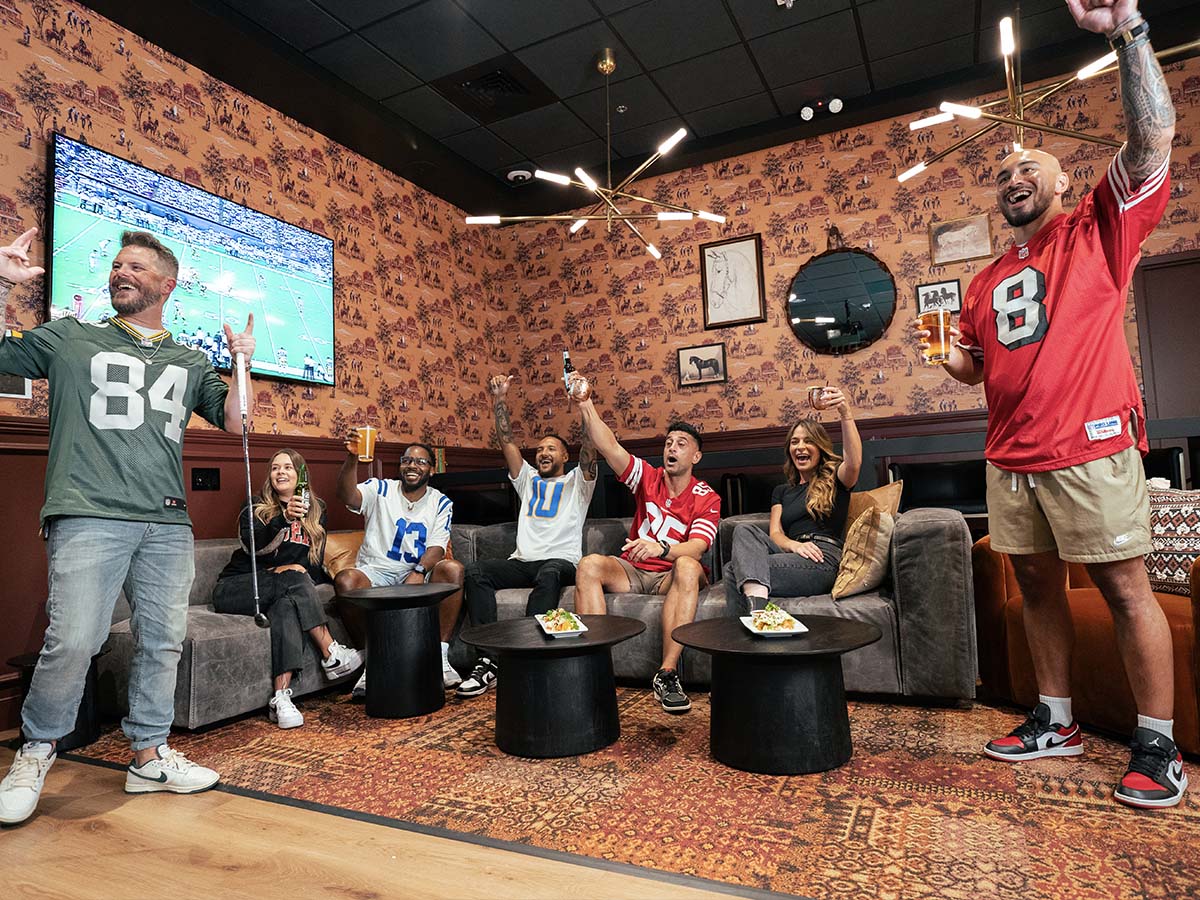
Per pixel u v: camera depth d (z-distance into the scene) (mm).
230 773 2051
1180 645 1825
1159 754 1658
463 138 4879
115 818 1744
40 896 1379
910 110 4664
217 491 3574
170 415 1945
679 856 1468
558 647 2053
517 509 4535
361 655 3023
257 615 2484
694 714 2506
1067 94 4297
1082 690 2111
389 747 2242
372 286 4711
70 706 1819
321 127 4379
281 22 3617
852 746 2082
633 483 3373
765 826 1595
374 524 3314
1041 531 1866
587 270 5668
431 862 1471
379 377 4703
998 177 1920
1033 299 1816
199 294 3541
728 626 2188
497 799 1798
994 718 2338
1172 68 4082
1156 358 4121
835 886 1332
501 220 3805
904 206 4711
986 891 1299
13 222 2871
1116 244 1704
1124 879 1326
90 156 3111
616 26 3818
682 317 5316
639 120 4789
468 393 5527
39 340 1834
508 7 3615
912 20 3879
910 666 2467
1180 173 4082
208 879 1426
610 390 5520
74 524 1773
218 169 3742
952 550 2426
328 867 1461
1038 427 1782
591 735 2133
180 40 3479
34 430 2830
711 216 3744
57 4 3076
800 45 4070
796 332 4941
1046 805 1651
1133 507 1680
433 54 3957
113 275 1935
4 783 1732
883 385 4723
